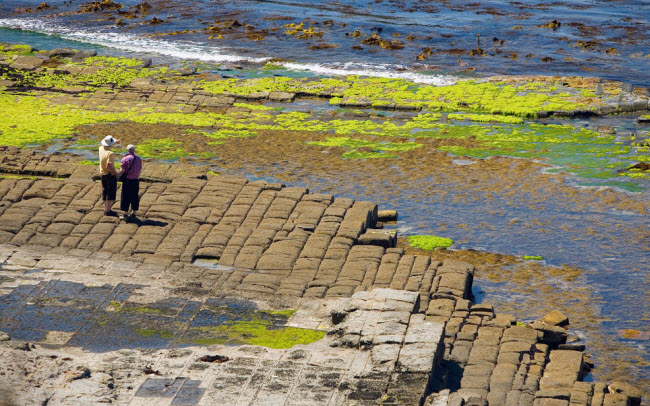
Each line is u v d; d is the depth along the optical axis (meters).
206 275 44.94
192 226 51.16
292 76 109.25
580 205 64.62
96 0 166.50
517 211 63.50
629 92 98.88
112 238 49.06
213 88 101.25
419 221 61.50
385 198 66.12
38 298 40.53
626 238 58.41
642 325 46.28
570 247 57.00
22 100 94.31
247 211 53.56
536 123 88.75
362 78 107.44
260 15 153.25
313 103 97.25
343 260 47.31
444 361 35.59
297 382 31.98
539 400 32.50
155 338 37.19
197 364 33.84
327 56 121.31
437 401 30.20
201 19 150.25
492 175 71.75
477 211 63.47
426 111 93.38
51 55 117.50
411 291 42.12
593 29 139.62
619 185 68.94
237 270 46.00
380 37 134.38
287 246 48.69
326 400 30.38
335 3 167.75
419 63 116.81
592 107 92.56
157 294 41.94
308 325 39.16
